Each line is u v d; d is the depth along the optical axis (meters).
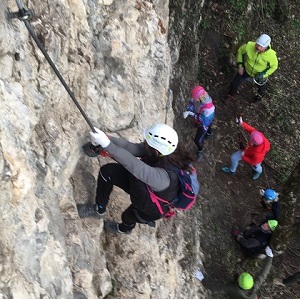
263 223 7.58
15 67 3.01
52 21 3.50
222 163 8.66
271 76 10.18
